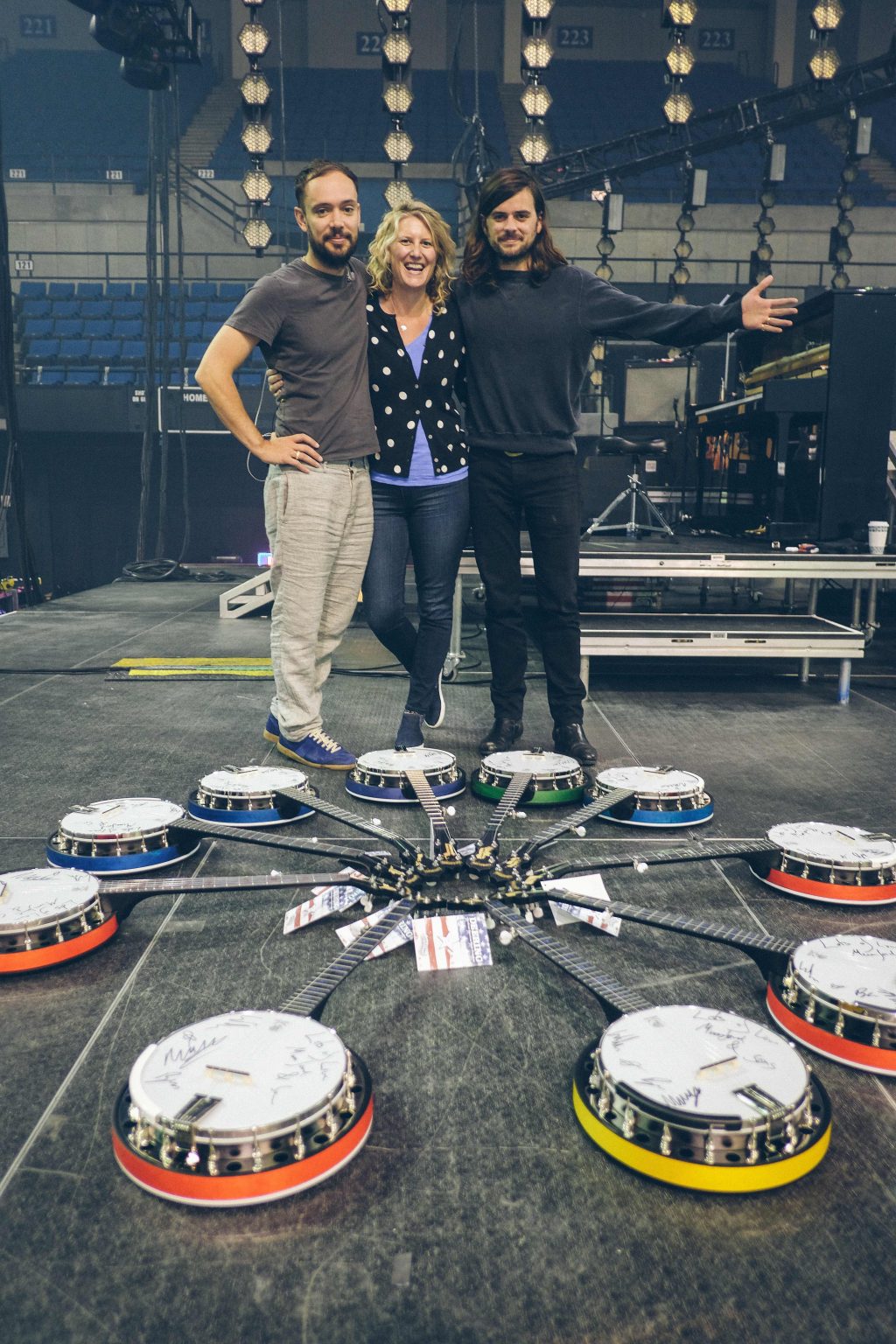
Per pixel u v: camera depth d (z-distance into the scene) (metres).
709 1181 0.95
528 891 1.56
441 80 19.73
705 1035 1.08
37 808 2.18
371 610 2.54
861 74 7.36
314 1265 0.86
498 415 2.45
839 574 3.54
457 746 2.73
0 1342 0.78
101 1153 1.02
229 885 1.52
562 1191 0.96
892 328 4.20
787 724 3.06
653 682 3.77
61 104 19.84
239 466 12.00
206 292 14.07
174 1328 0.80
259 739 2.83
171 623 5.44
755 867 1.78
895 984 1.22
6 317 6.52
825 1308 0.82
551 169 8.45
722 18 20.70
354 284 2.29
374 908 1.60
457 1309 0.82
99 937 1.47
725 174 17.42
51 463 11.84
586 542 4.63
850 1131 1.05
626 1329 0.80
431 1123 1.07
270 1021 1.09
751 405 4.88
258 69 6.38
